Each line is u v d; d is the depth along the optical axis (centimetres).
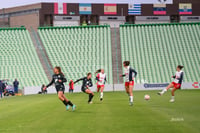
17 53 7050
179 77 2706
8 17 8650
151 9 8294
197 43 7400
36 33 7750
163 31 7775
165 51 7188
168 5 8312
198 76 6544
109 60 6919
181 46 7325
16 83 5466
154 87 5784
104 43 7388
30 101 3262
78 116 1767
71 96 4044
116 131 1264
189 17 8356
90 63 6831
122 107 2267
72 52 7119
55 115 1842
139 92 4781
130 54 7094
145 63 6850
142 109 2089
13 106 2631
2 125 1503
